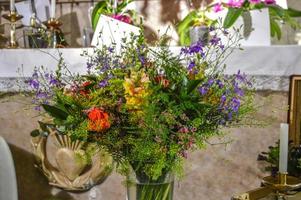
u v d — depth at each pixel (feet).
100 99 4.50
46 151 7.70
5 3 8.74
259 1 6.79
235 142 7.20
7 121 7.75
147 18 8.39
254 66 6.69
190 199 7.41
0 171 6.83
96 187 7.64
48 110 4.60
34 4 8.35
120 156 4.75
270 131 7.06
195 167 7.35
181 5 8.31
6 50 7.38
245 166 7.21
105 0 7.80
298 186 5.52
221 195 7.32
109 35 6.80
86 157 5.28
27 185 7.88
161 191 4.85
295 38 7.77
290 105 6.82
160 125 4.32
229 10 6.65
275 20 7.30
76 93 4.75
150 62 4.65
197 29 6.79
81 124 4.49
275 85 6.89
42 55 7.25
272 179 5.88
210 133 4.67
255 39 6.69
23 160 7.83
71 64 7.10
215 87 4.62
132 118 4.39
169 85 4.44
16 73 7.39
